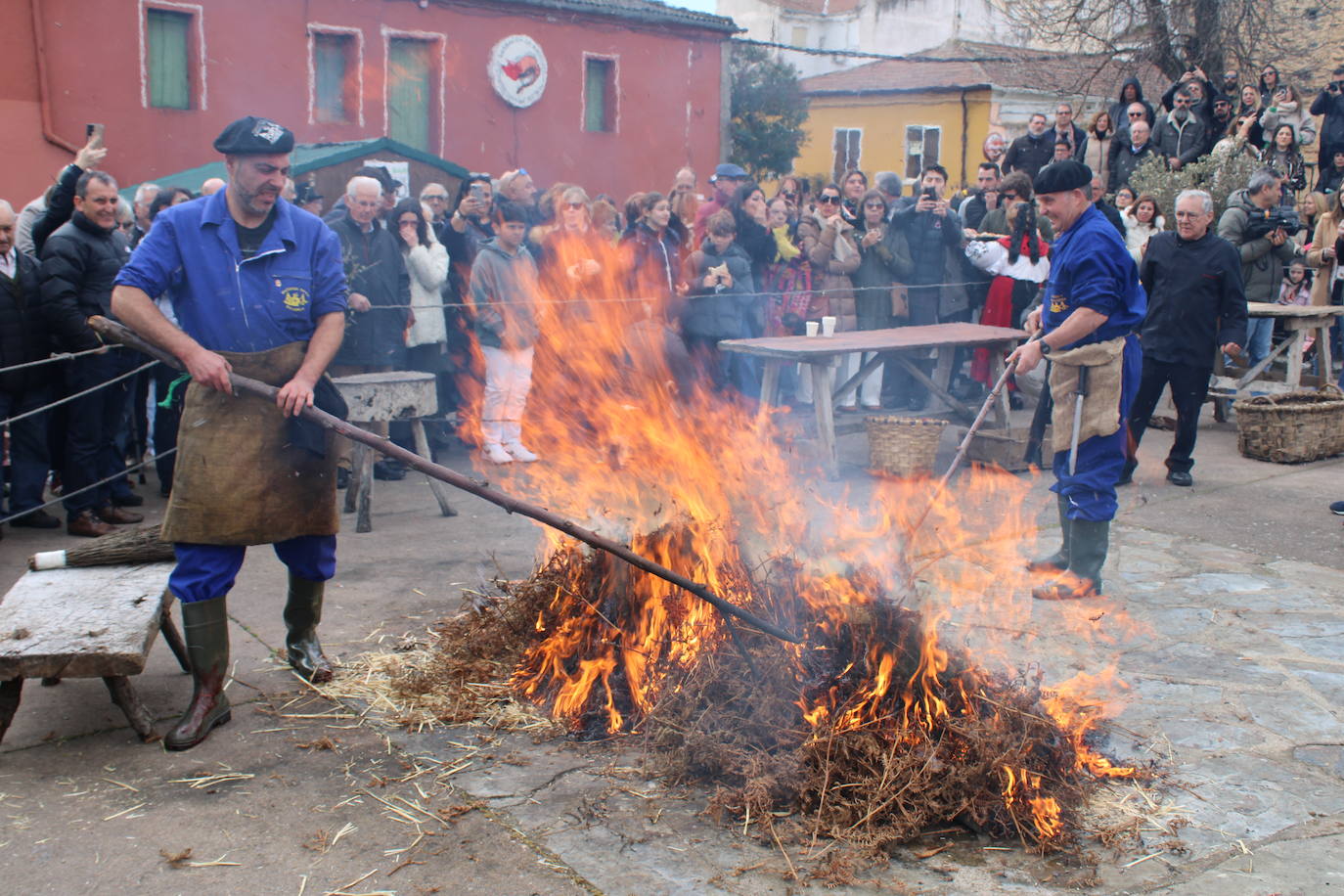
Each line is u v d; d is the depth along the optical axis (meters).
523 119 19.36
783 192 11.45
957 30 36.22
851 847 3.11
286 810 3.33
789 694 3.61
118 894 2.91
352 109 17.53
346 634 4.74
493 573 5.57
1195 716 4.00
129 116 15.57
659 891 2.91
